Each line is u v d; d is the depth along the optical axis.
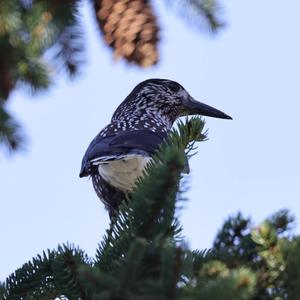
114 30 7.15
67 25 6.76
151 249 7.15
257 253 7.84
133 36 7.11
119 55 7.13
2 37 6.68
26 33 6.72
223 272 6.57
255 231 6.99
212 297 5.74
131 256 5.79
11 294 9.16
